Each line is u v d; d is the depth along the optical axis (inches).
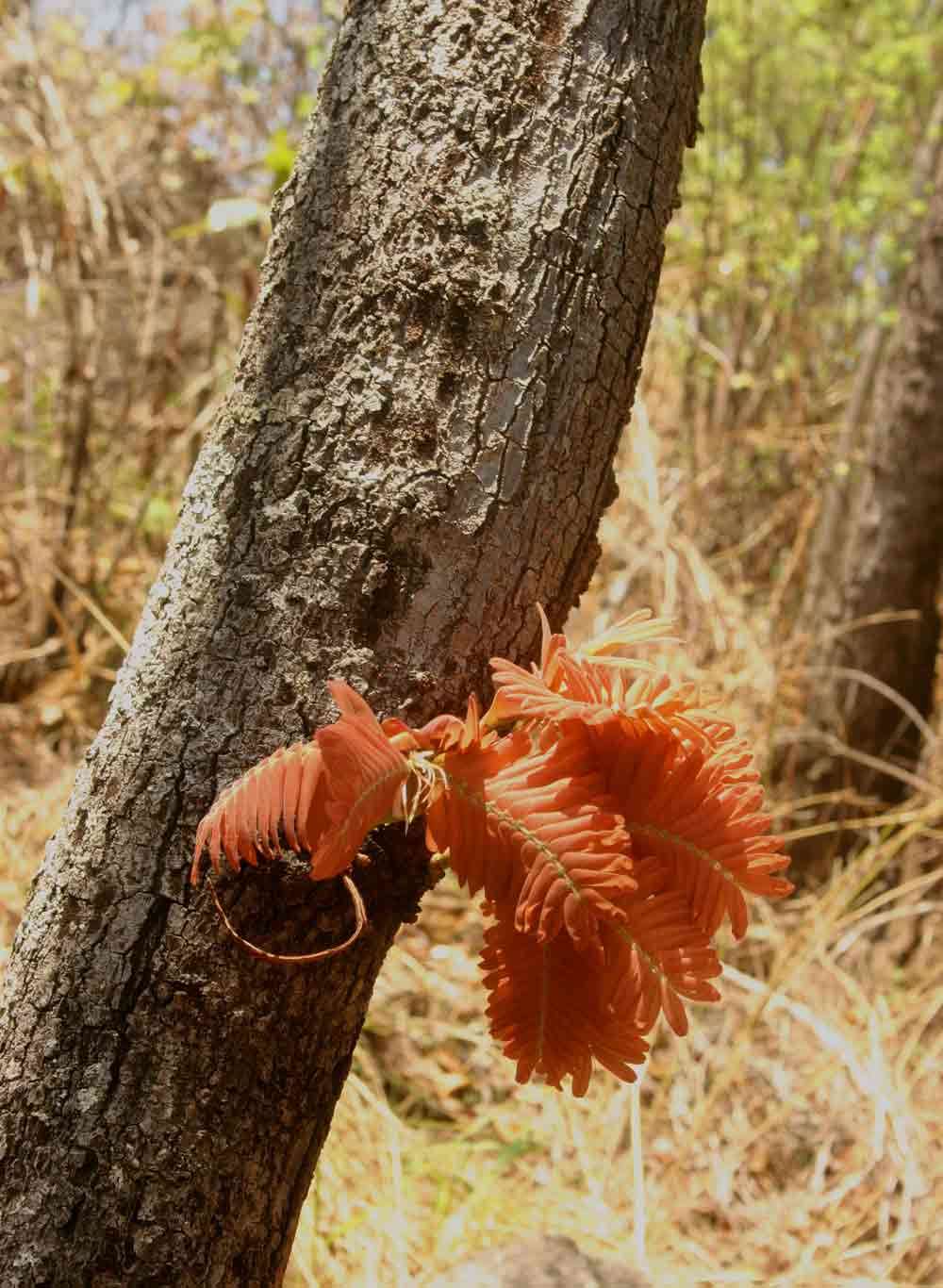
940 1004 79.4
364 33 30.0
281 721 28.8
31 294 100.7
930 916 88.4
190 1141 28.8
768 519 121.6
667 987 27.8
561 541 30.1
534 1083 74.8
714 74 134.3
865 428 105.7
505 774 27.9
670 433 128.5
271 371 29.6
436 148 29.2
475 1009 79.7
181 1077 28.8
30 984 29.5
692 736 28.6
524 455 29.3
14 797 87.0
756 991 80.8
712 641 97.6
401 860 29.5
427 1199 64.5
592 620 99.6
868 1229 67.4
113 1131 28.7
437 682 29.3
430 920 86.5
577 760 28.4
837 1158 72.6
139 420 117.2
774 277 131.5
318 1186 57.0
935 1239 66.6
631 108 29.8
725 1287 63.0
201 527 29.8
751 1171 72.1
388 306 29.0
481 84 29.2
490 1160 69.6
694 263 128.5
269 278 30.2
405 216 29.1
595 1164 70.2
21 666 99.8
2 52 107.8
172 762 29.0
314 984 29.3
